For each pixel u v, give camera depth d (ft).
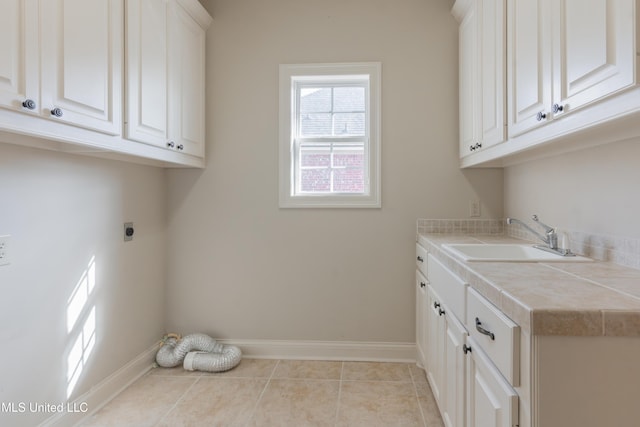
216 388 6.93
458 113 7.95
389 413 6.07
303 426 5.74
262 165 8.32
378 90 8.06
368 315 8.20
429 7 7.99
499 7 5.33
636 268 4.07
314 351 8.29
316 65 8.15
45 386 5.22
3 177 4.60
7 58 3.46
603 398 2.59
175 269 8.52
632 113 2.89
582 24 3.36
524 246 5.90
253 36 8.29
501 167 7.80
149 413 6.10
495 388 3.27
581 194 5.08
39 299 5.12
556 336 2.61
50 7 3.94
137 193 7.43
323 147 8.50
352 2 8.12
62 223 5.52
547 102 4.01
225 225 8.41
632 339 2.57
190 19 7.50
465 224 7.95
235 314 8.44
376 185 8.09
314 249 8.28
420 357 7.57
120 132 5.21
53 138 4.08
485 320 3.54
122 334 6.97
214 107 8.37
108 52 4.93
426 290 6.80
